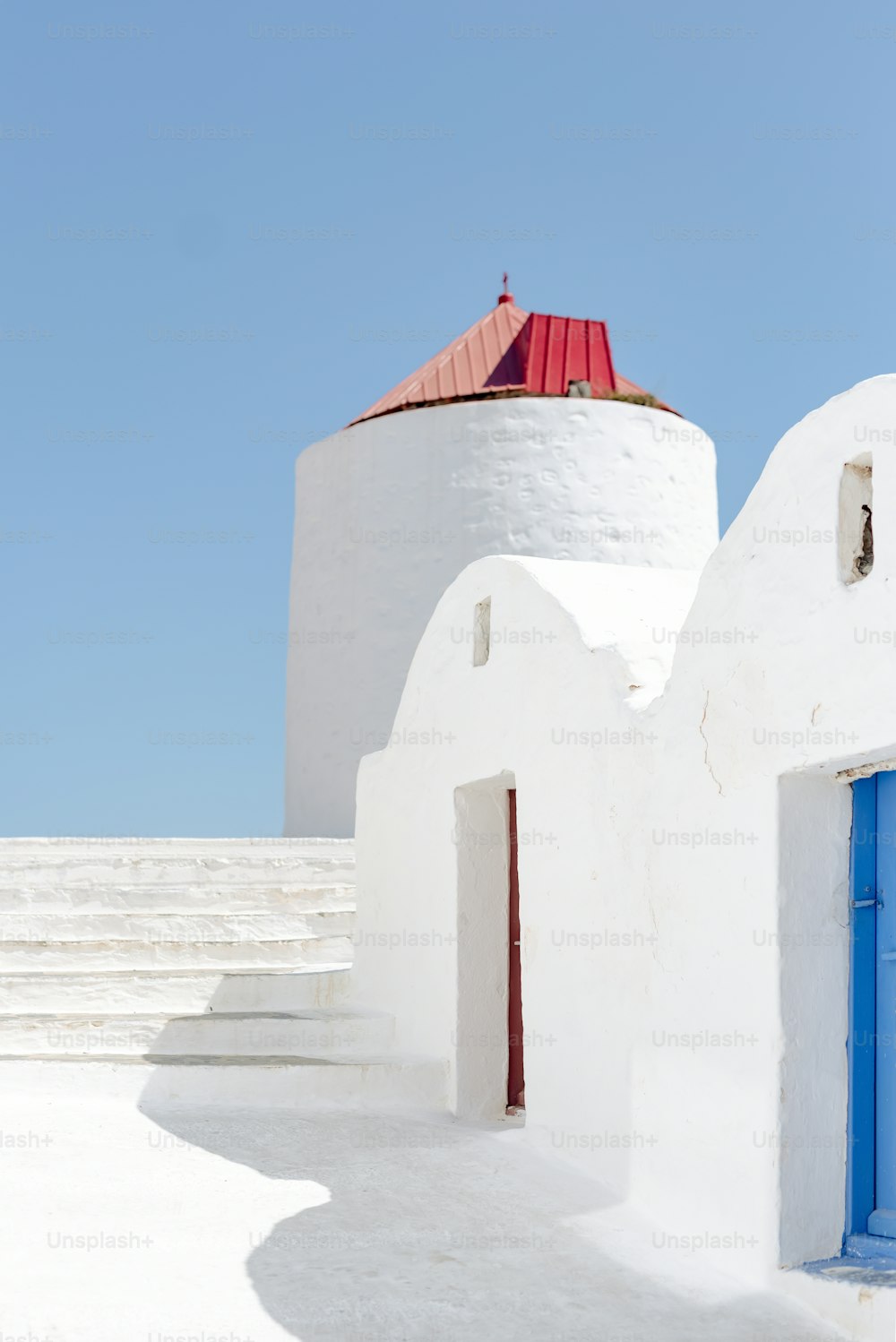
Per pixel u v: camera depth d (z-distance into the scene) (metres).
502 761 8.02
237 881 11.91
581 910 7.03
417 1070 8.28
